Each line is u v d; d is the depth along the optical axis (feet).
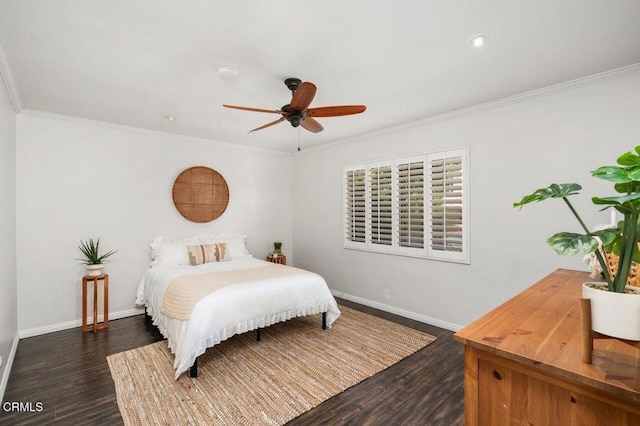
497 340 3.47
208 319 8.39
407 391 7.61
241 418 6.55
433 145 12.05
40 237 11.28
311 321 12.46
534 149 9.53
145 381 7.92
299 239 18.62
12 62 7.39
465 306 11.24
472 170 10.96
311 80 8.52
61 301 11.67
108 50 6.89
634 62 7.56
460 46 6.80
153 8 5.45
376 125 12.98
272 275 11.14
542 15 5.69
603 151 8.34
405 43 6.65
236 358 9.22
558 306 4.73
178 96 9.69
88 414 6.66
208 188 15.57
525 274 9.80
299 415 6.68
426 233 12.27
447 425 6.40
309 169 17.85
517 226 9.95
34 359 9.17
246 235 17.19
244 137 15.12
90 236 12.35
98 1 5.24
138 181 13.55
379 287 14.15
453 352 9.73
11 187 9.77
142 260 13.65
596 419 2.83
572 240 3.01
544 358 3.04
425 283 12.43
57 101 10.11
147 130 13.69
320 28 6.09
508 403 3.35
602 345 3.33
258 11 5.55
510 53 7.11
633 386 2.55
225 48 6.83
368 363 8.96
